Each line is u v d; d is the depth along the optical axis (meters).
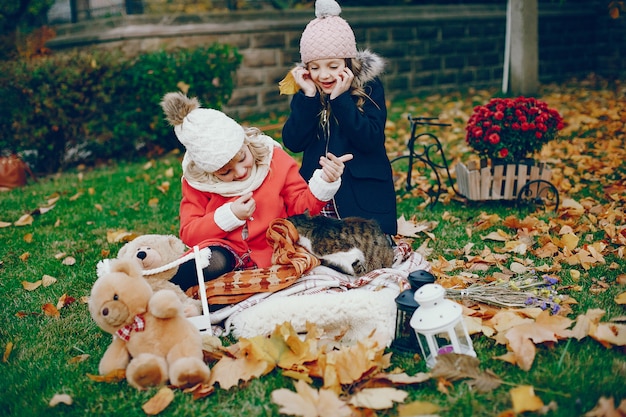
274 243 3.11
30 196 6.17
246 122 9.07
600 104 8.60
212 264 3.03
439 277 3.51
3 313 3.48
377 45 10.45
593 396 2.31
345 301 2.81
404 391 2.40
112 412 2.41
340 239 3.16
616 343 2.61
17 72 7.05
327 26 3.42
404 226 4.45
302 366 2.54
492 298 3.12
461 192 4.99
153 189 6.04
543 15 11.52
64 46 9.49
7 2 10.00
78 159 7.90
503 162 4.72
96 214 5.38
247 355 2.67
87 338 3.11
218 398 2.46
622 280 3.33
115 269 2.55
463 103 9.55
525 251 3.88
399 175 5.92
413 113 8.99
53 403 2.45
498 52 11.55
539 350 2.67
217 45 7.99
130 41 8.73
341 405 2.27
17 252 4.54
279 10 9.79
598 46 12.22
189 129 2.90
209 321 2.80
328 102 3.61
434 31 10.89
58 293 3.73
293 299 2.86
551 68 11.91
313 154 3.68
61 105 7.21
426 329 2.51
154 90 7.50
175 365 2.49
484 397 2.36
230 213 3.02
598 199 4.89
